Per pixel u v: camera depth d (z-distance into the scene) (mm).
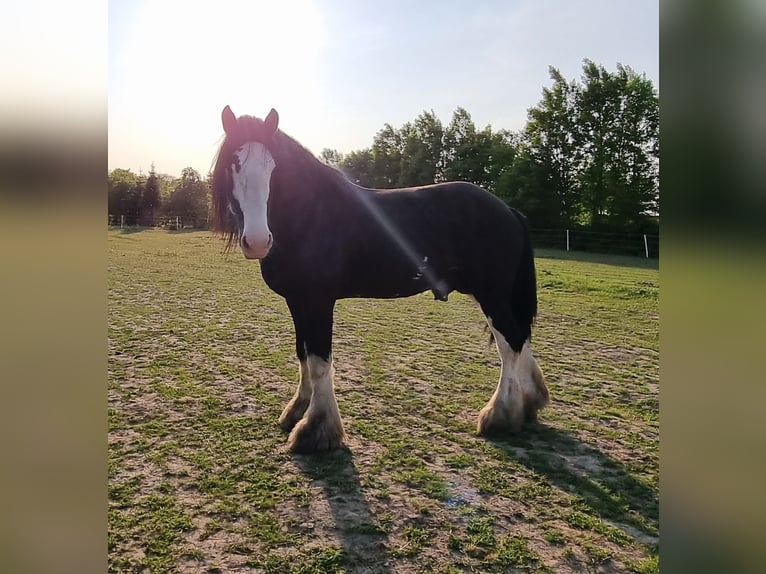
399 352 5574
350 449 3191
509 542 2281
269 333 6305
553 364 5188
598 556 2191
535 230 25250
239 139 2920
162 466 2941
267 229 2809
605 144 26281
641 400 4109
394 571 2094
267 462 3016
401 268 3348
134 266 13055
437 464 3008
